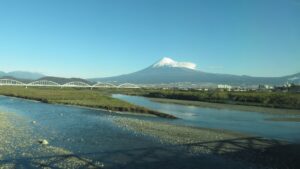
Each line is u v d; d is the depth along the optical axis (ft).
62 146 84.23
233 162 70.85
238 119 162.81
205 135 104.63
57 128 113.91
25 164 67.21
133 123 129.49
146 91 562.66
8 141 87.71
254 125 139.13
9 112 166.81
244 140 97.25
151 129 114.42
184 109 222.69
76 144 87.04
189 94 369.71
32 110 183.01
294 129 126.82
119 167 66.33
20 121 130.31
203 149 83.05
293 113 202.80
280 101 273.95
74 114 163.73
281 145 90.07
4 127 111.04
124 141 91.81
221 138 99.66
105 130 110.52
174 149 82.64
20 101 262.47
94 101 244.22
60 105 221.87
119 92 520.83
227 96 328.90
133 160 71.61
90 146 84.84
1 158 71.05
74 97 284.82
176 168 66.03
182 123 140.05
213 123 143.74
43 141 86.43
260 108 241.35
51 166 66.13
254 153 79.51
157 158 73.61
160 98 376.27
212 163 69.82
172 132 108.88
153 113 173.47
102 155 75.66
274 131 120.88
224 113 196.95
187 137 99.76
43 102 251.60
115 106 198.29
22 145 83.61
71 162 69.31
